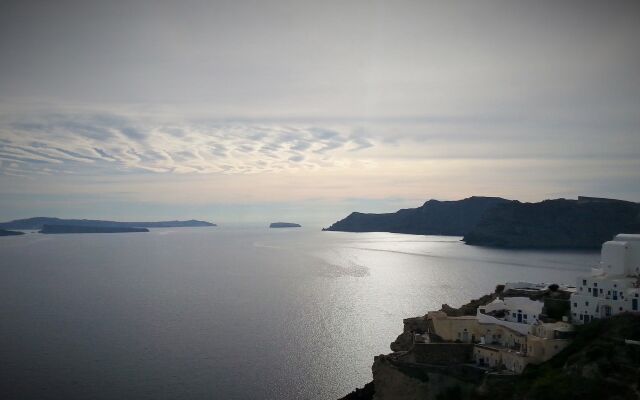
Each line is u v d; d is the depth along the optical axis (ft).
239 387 395.55
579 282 330.34
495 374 285.23
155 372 425.28
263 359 456.86
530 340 293.02
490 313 347.56
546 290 384.68
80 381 405.39
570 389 256.73
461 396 290.15
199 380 408.05
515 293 391.86
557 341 290.56
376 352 473.26
